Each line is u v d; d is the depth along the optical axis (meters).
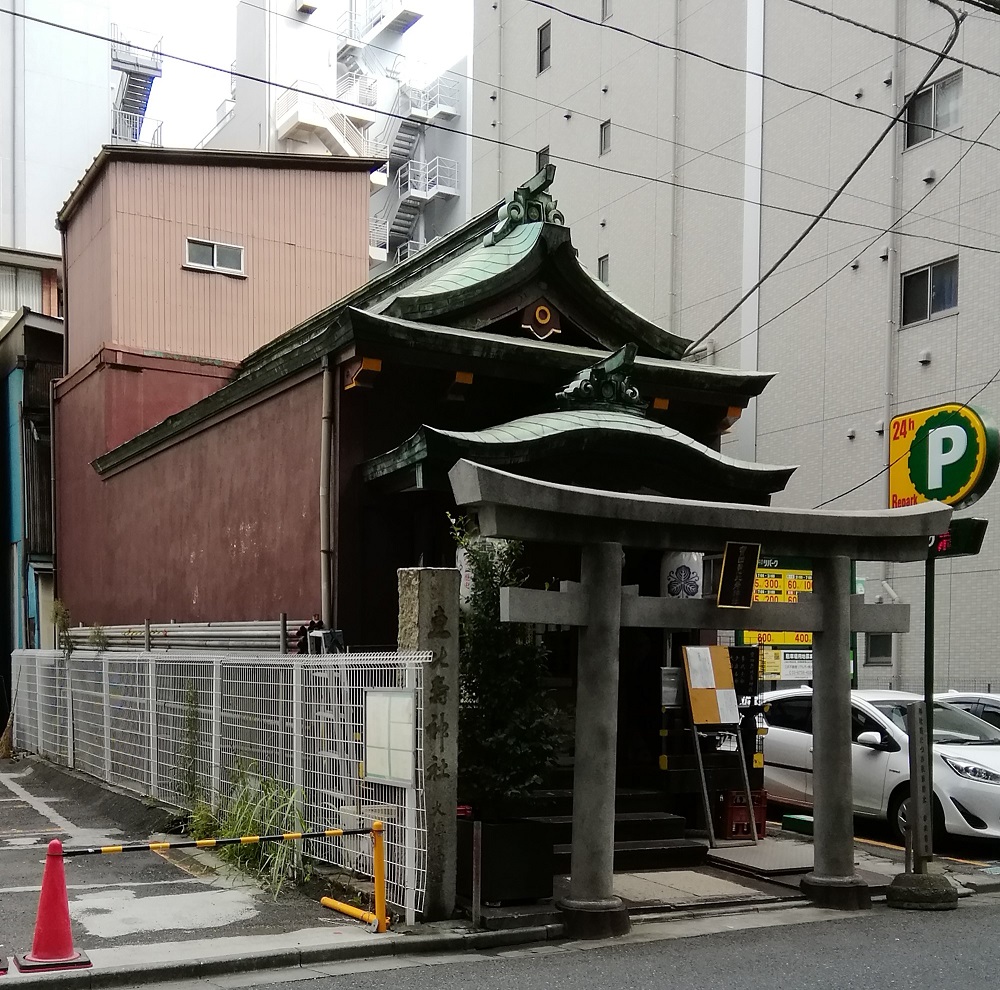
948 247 22.41
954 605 21.28
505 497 7.40
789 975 6.55
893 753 11.95
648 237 31.20
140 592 16.00
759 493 10.82
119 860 9.81
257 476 12.40
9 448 22.66
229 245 20.09
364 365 10.16
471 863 7.73
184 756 11.45
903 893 8.73
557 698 10.59
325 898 7.96
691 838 10.45
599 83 33.75
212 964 6.43
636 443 9.80
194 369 18.95
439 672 7.61
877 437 23.47
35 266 27.28
